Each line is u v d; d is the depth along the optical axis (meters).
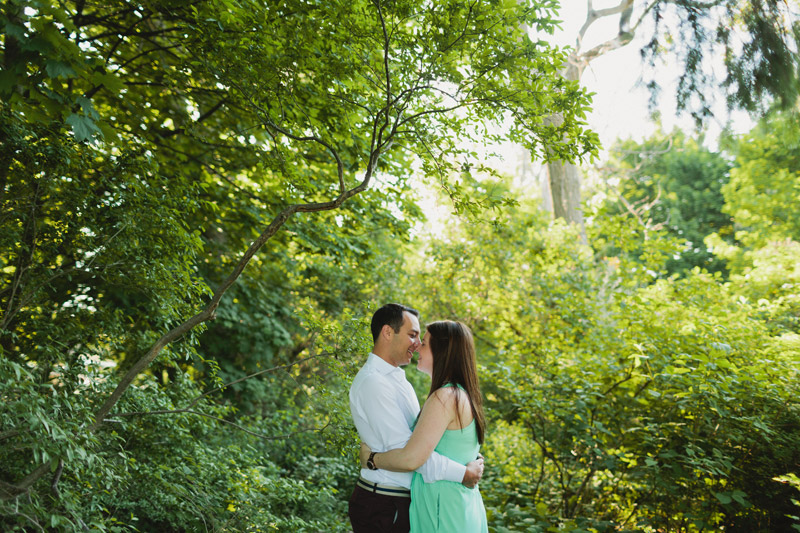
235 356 7.63
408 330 2.53
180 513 3.49
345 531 5.06
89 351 3.42
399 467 2.22
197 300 3.71
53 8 2.38
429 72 3.06
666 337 4.79
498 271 9.33
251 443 5.27
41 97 2.57
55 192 3.02
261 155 4.36
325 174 6.28
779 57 4.89
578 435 4.68
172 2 3.98
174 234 3.33
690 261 17.44
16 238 2.95
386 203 6.60
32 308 3.21
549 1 2.89
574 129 3.13
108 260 3.20
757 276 8.20
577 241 8.98
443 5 2.97
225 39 3.63
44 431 2.19
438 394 2.32
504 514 4.70
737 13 5.07
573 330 6.69
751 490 4.13
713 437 4.28
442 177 3.58
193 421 4.16
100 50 4.69
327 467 6.10
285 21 3.63
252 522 3.75
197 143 5.84
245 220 5.99
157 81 5.23
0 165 2.85
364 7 3.37
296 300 8.95
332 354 3.89
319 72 3.68
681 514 4.36
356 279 9.54
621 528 4.65
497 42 3.00
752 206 12.34
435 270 9.85
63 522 2.21
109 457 3.14
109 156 3.35
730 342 4.59
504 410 8.03
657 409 4.65
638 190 18.80
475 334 9.60
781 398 4.05
